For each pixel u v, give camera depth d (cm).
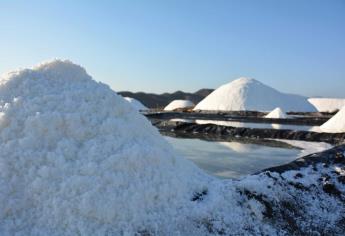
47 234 282
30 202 303
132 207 309
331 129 1462
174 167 378
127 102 430
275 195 381
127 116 403
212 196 362
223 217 336
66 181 309
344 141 1161
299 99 4303
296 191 408
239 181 397
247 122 1966
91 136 359
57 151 334
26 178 314
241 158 855
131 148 348
